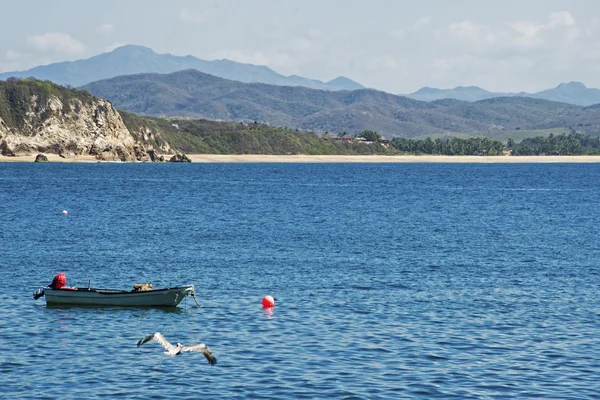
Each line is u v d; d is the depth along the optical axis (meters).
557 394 45.84
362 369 50.25
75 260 92.38
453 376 48.91
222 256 96.75
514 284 78.69
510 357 52.88
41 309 66.44
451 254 100.38
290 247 106.06
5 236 114.56
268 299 67.25
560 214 167.25
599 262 93.94
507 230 131.75
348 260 94.25
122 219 144.62
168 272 84.88
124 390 46.34
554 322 62.50
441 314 65.12
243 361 51.91
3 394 45.50
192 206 179.00
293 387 46.84
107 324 61.72
